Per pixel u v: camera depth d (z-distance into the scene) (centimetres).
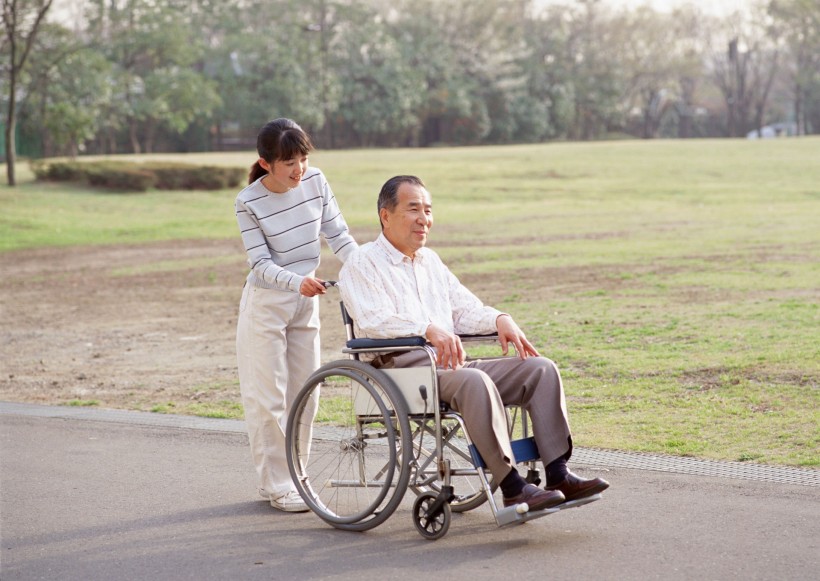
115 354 1083
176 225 2859
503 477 424
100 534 467
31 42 3719
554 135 9275
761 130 10362
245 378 512
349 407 741
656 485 516
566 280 1454
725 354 848
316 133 8062
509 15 8950
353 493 521
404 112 8156
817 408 663
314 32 7756
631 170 3981
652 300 1208
